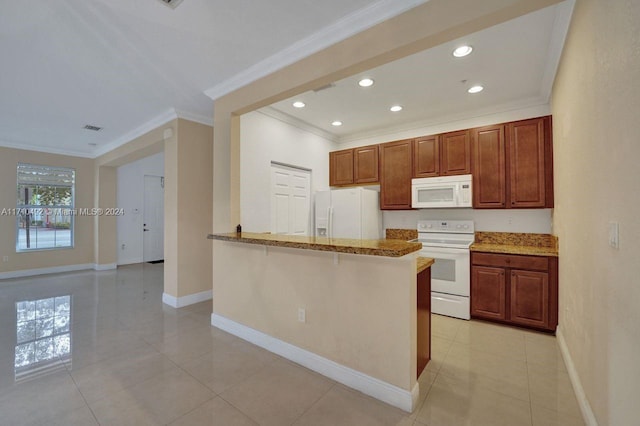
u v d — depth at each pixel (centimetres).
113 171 648
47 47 233
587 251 171
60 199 604
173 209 381
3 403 184
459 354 248
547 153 307
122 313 354
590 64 158
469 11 156
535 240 343
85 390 198
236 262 289
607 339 137
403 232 439
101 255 626
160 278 546
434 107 363
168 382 208
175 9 190
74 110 373
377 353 193
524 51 238
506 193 329
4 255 538
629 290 112
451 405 183
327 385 205
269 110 371
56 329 304
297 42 226
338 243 208
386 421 169
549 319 284
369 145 439
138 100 341
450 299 338
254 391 198
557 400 188
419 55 244
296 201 426
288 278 244
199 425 166
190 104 352
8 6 186
